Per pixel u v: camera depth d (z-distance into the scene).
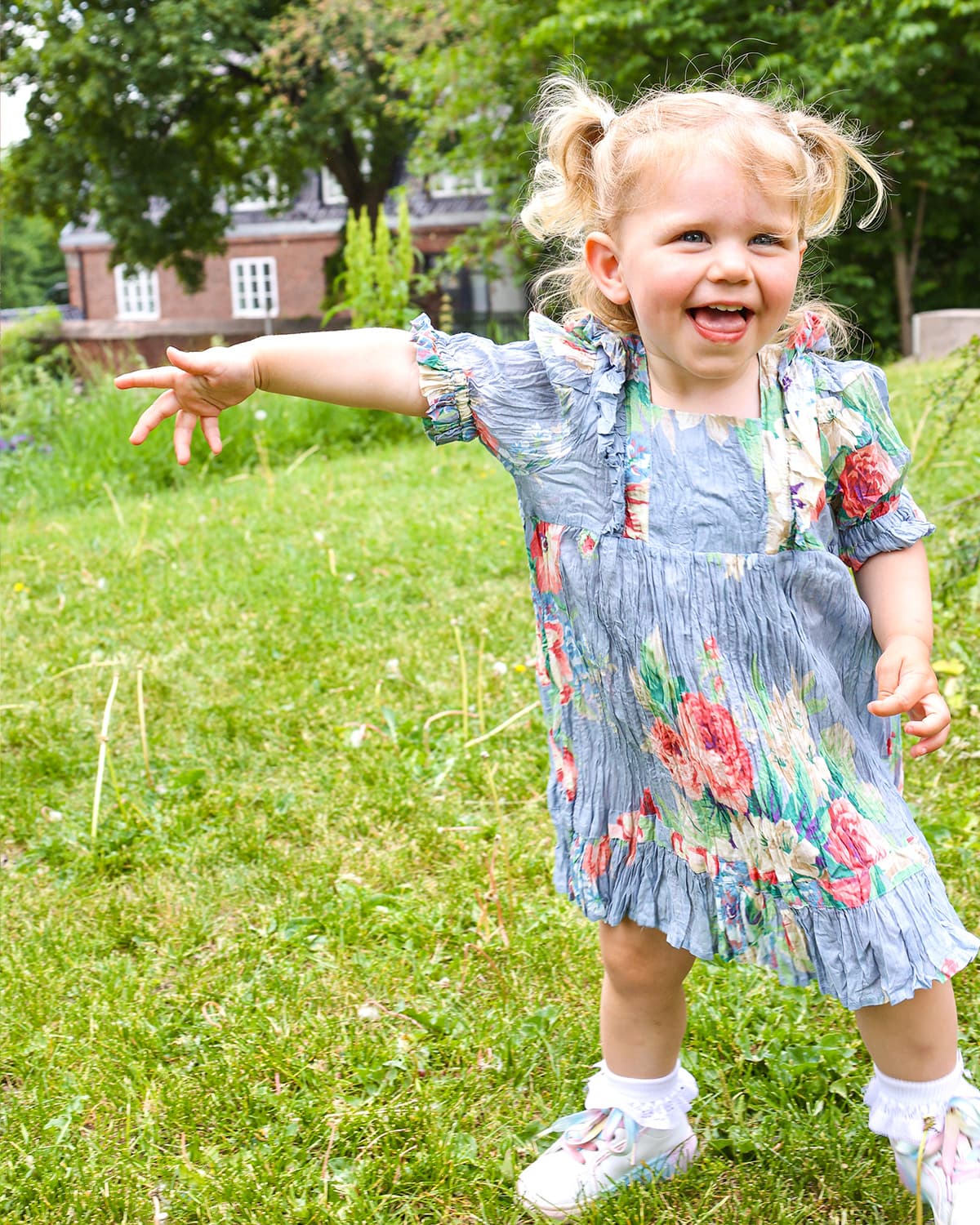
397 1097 2.23
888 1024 1.71
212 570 5.91
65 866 3.17
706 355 1.60
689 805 1.73
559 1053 2.33
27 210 27.42
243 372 1.77
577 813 1.82
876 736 1.79
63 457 9.54
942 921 1.67
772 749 1.66
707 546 1.66
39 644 4.93
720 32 15.80
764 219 1.57
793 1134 2.07
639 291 1.62
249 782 3.61
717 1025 2.36
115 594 5.59
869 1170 1.99
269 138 25.34
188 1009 2.54
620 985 1.89
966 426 6.30
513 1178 2.04
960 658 3.87
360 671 4.39
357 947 2.73
